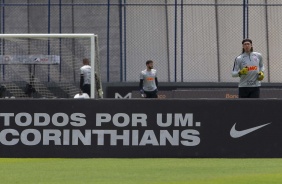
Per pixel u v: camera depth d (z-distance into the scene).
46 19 102.25
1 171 38.06
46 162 41.81
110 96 96.81
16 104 43.31
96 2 102.19
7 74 70.94
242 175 36.28
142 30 100.88
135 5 100.88
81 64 78.19
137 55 100.50
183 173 37.06
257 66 56.00
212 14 101.06
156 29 100.88
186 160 42.47
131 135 43.16
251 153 43.22
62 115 43.25
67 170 38.34
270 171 37.78
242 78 56.19
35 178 35.41
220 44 101.00
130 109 43.16
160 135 43.16
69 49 77.88
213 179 34.88
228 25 101.00
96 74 66.44
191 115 43.12
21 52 71.44
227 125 43.22
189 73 100.50
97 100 43.19
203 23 101.00
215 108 43.16
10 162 41.81
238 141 43.22
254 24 101.06
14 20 102.00
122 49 100.62
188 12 100.88
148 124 43.12
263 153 43.28
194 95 87.31
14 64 71.06
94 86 60.53
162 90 97.44
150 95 86.94
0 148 43.41
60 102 43.25
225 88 96.50
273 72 100.88
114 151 43.22
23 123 43.31
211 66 100.69
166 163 41.12
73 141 43.25
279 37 101.00
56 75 74.88
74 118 43.22
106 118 43.19
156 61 100.69
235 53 101.00
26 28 102.00
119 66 100.44
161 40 100.81
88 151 43.31
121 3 101.00
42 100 43.28
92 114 43.22
